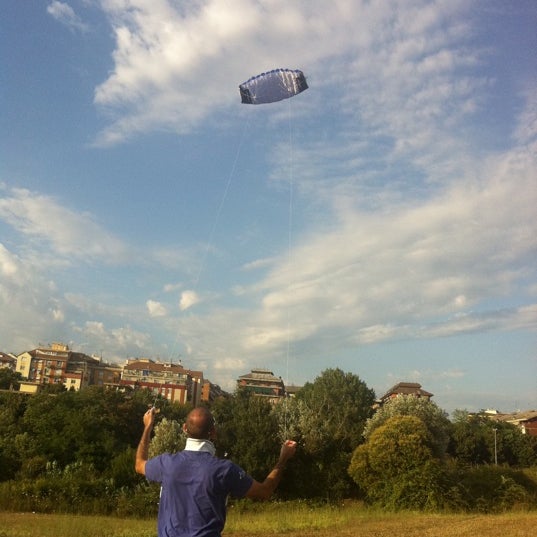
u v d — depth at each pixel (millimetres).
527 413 122125
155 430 43125
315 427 43469
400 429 37000
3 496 30094
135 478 37688
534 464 83312
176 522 4176
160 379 135500
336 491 40594
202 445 4461
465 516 29703
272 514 30844
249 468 41312
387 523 26203
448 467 38938
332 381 76000
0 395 66812
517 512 33594
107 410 68938
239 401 47688
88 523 23625
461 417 103250
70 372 138125
